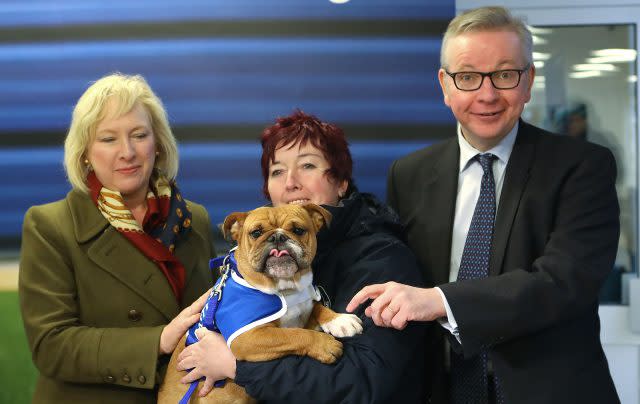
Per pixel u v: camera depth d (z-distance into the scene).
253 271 1.71
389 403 1.84
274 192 2.00
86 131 2.00
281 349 1.64
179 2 3.12
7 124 3.11
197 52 3.13
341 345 1.67
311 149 1.95
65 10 3.10
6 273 3.10
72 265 1.98
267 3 3.13
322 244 1.89
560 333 1.89
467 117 2.00
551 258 1.83
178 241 2.14
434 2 3.12
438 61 3.13
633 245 3.47
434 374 2.08
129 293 1.99
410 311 1.66
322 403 1.62
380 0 3.12
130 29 3.12
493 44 1.94
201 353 1.76
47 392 1.97
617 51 3.46
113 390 1.95
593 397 1.88
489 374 1.97
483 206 2.03
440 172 2.15
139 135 2.04
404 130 3.15
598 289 1.84
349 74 3.15
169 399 1.86
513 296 1.74
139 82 2.12
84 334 1.89
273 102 3.15
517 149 2.03
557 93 3.51
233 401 1.81
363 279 1.80
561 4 3.43
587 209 1.89
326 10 3.13
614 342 3.44
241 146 3.15
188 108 3.14
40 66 3.10
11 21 3.09
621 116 3.48
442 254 2.07
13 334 3.08
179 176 3.15
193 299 2.12
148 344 1.87
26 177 3.12
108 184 2.04
